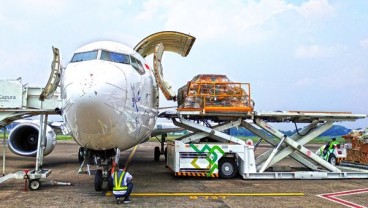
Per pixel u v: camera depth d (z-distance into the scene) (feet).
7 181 36.60
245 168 39.01
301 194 29.91
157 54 36.27
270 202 26.32
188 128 44.68
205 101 41.39
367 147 50.49
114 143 27.37
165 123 56.70
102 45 29.01
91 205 24.82
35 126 45.57
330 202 26.53
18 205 24.77
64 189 31.58
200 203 25.71
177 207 24.30
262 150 101.60
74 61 28.53
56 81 32.09
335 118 43.62
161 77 37.22
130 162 59.11
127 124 26.78
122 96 25.22
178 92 49.42
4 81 37.50
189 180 38.04
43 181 33.24
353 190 32.19
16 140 46.34
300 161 45.91
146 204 25.23
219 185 34.63
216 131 41.11
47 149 47.85
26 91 38.78
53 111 34.47
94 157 30.04
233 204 25.45
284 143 44.75
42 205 24.80
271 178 39.14
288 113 41.73
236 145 39.09
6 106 37.32
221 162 39.63
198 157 38.60
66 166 51.49
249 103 41.70
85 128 24.72
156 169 48.47
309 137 44.52
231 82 41.88
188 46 53.31
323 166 42.32
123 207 24.23
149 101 31.83
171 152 41.39
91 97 23.18
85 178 38.75
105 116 24.04
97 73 24.73
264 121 42.34
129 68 28.19
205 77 42.55
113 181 25.71
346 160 56.54
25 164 53.42
